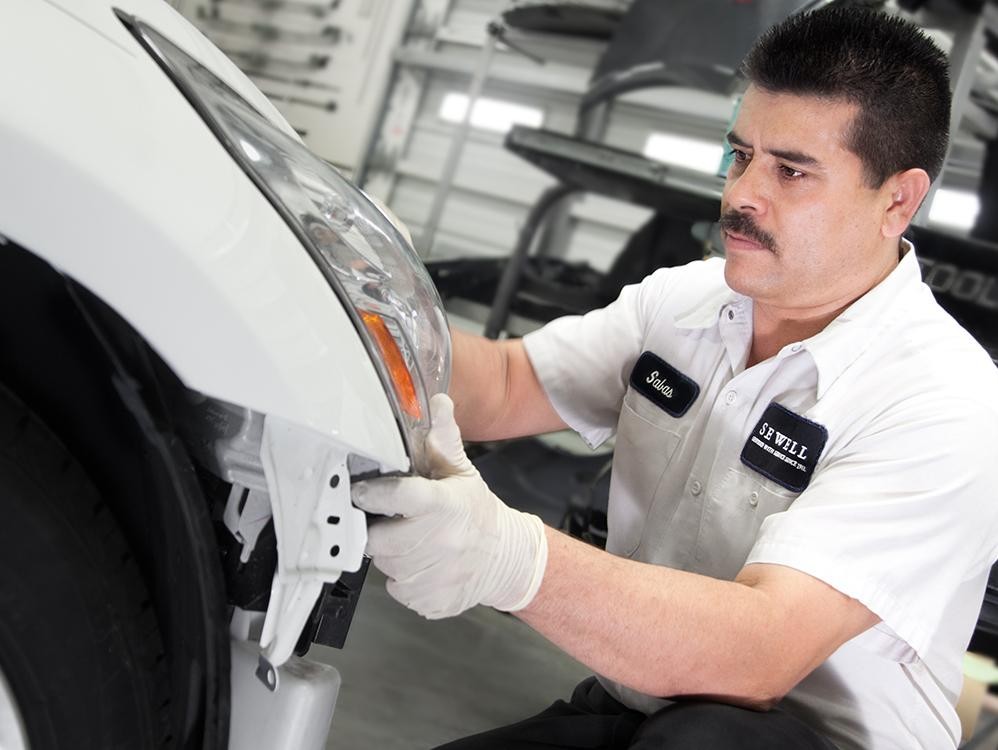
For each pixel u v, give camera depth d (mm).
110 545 649
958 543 886
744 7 3293
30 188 539
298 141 854
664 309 1189
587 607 793
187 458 618
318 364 604
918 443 892
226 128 652
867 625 892
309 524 650
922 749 1000
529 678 1817
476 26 4680
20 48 558
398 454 655
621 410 1175
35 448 615
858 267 975
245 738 709
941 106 918
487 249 4750
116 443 666
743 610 818
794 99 896
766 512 999
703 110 4359
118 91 588
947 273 2201
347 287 655
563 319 1272
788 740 830
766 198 930
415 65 4703
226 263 578
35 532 608
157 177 569
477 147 4754
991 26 2709
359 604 1892
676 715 839
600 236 4504
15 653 609
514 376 1227
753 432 1005
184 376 577
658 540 1090
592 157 3113
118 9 695
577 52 4473
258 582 705
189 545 628
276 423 641
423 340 750
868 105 880
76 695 634
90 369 655
